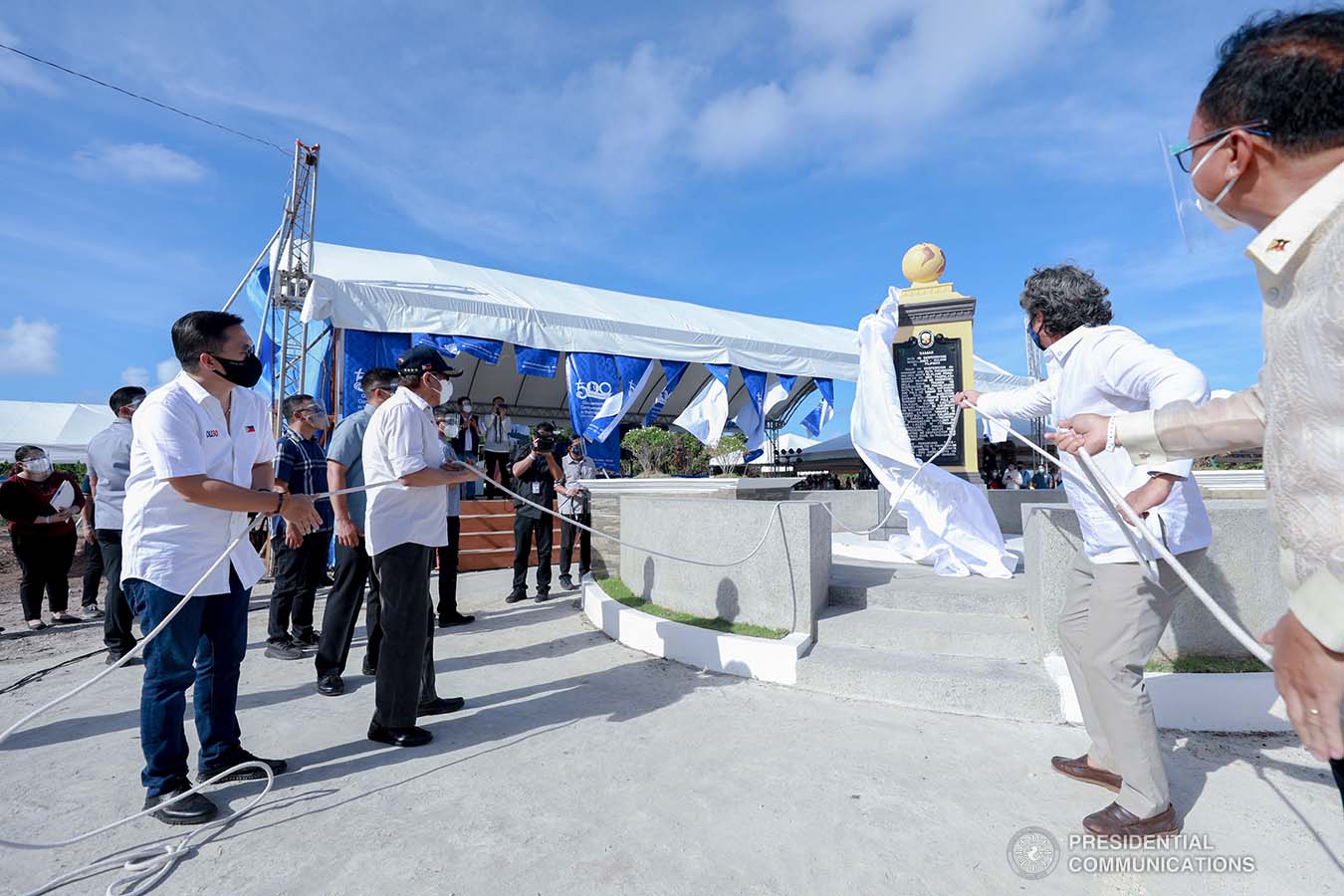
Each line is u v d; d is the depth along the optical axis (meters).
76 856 2.42
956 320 7.50
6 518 6.42
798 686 4.05
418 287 11.98
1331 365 1.05
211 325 2.81
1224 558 3.55
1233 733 3.27
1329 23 1.14
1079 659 2.68
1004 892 2.14
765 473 15.34
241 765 2.94
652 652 4.89
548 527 7.12
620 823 2.59
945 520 5.43
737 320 19.78
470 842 2.47
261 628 6.14
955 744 3.24
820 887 2.18
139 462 2.73
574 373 13.20
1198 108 1.29
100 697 4.21
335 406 10.63
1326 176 1.10
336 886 2.22
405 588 3.34
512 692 4.17
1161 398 2.18
